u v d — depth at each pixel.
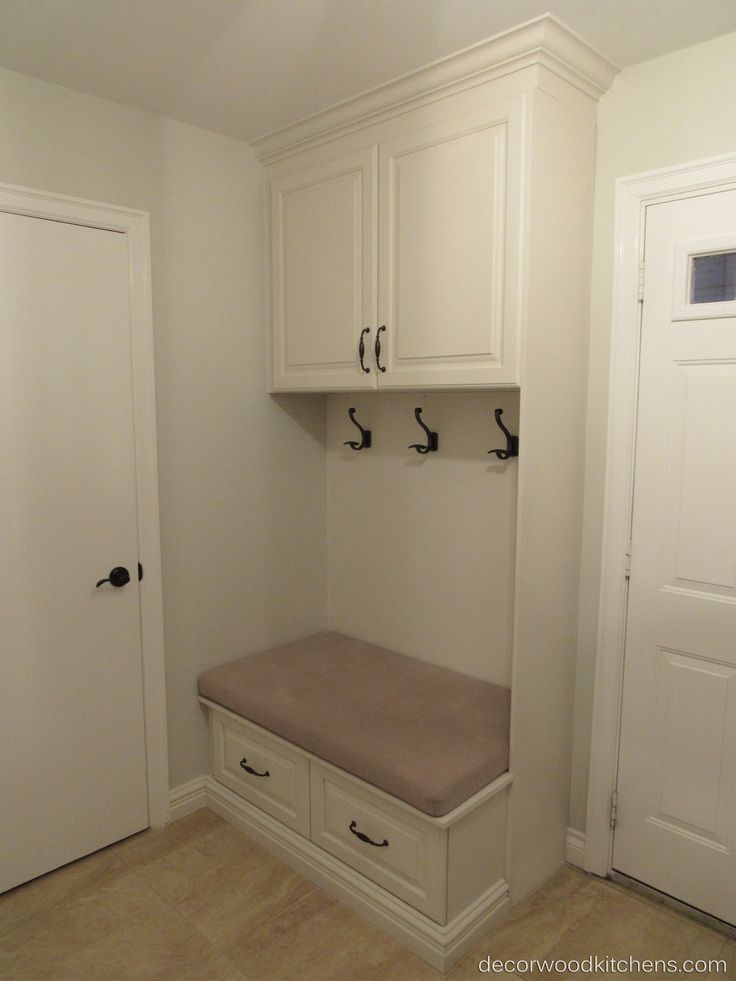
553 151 1.82
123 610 2.28
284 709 2.20
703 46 1.79
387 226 2.10
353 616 2.83
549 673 2.05
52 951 1.88
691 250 1.85
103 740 2.27
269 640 2.73
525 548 1.89
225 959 1.85
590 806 2.17
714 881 1.95
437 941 1.81
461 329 1.93
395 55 1.85
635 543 2.02
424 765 1.86
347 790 2.04
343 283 2.26
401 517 2.60
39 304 2.02
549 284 1.86
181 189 2.31
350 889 2.04
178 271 2.33
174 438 2.37
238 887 2.13
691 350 1.88
